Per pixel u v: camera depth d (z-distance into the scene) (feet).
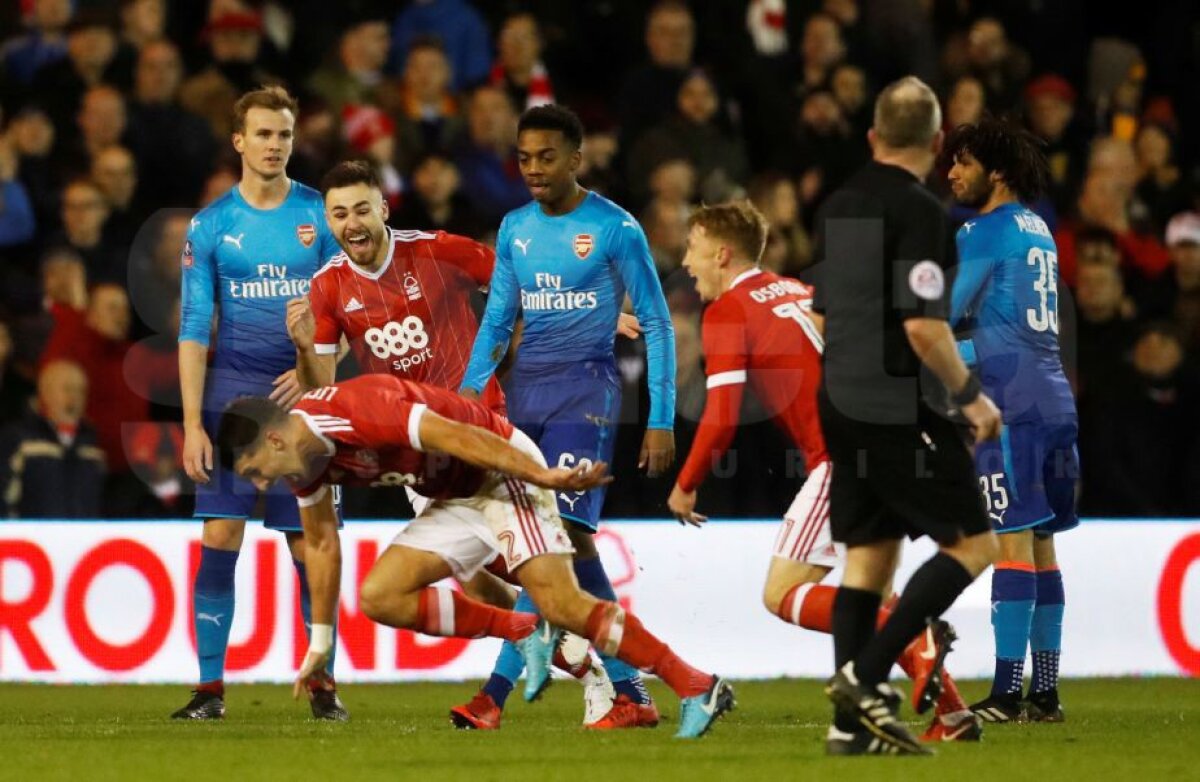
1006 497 86.17
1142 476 129.70
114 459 121.80
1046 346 86.99
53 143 140.46
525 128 83.76
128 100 138.72
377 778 61.77
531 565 71.87
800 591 76.69
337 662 112.98
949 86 159.94
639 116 149.89
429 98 146.41
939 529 64.54
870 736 66.59
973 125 87.81
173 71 140.67
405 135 142.92
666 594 116.16
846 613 66.90
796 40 166.30
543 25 160.56
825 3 162.50
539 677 80.02
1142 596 119.75
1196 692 107.86
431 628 73.20
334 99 145.28
